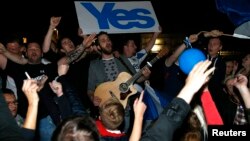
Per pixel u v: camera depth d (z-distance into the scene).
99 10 5.16
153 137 1.44
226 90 3.71
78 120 1.39
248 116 2.22
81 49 4.07
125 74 4.44
